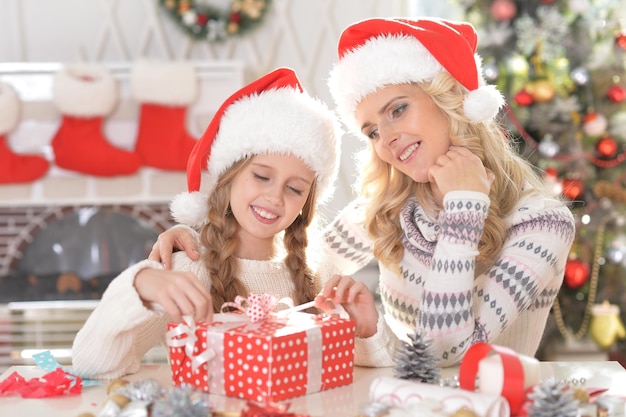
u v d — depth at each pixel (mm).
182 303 1147
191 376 1155
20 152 3795
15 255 3961
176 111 3822
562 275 1613
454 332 1343
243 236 1469
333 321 1191
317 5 4195
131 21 4121
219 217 1447
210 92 3840
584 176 3469
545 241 1473
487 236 1493
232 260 1438
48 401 1164
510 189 1573
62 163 3764
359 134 1670
